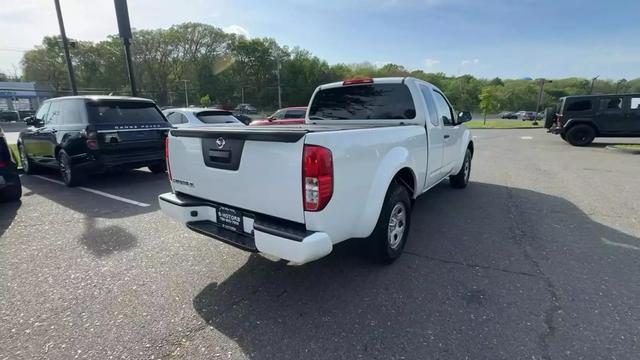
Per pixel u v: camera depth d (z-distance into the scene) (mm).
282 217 2553
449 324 2471
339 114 4793
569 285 2986
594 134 14219
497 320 2508
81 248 3865
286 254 2410
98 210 5289
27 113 43062
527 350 2197
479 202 5676
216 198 3010
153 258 3605
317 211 2393
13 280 3168
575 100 14328
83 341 2350
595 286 2967
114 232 4344
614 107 13742
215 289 3002
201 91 78125
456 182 6586
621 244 3881
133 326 2506
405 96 4270
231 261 3525
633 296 2801
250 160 2641
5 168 5555
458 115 5738
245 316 2615
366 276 3189
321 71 85000
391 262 3434
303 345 2287
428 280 3105
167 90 82688
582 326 2422
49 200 5879
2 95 51438
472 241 4004
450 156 5418
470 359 2131
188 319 2582
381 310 2658
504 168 9117
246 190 2730
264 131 2580
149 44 78688
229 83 79188
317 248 2389
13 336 2404
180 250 3797
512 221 4703
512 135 22641
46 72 72438
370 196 2895
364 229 2896
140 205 5562
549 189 6609
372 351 2217
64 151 6711
